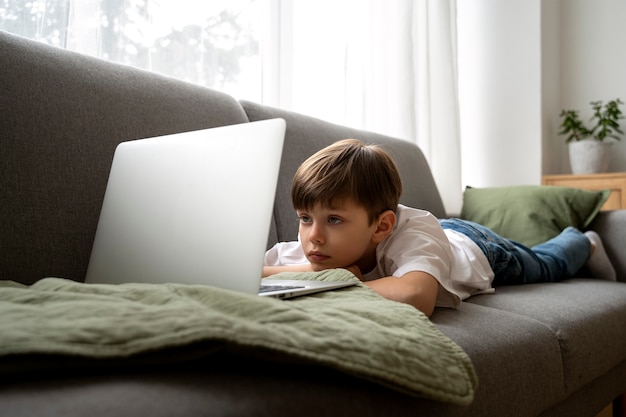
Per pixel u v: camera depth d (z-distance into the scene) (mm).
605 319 959
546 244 1429
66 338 376
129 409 335
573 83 3045
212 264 590
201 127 1110
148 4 1450
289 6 1819
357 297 612
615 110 2760
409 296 698
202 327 388
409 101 2111
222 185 615
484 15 2869
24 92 848
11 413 318
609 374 1021
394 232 906
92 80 961
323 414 395
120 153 826
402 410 454
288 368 435
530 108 2721
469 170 2904
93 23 1311
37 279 818
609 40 2955
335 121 2008
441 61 2322
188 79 1552
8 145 809
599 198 1650
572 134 2869
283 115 1353
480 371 593
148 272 668
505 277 1233
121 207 760
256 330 397
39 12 1224
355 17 2061
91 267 774
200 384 385
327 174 821
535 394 694
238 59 1679
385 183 868
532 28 2719
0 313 425
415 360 453
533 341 731
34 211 824
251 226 566
